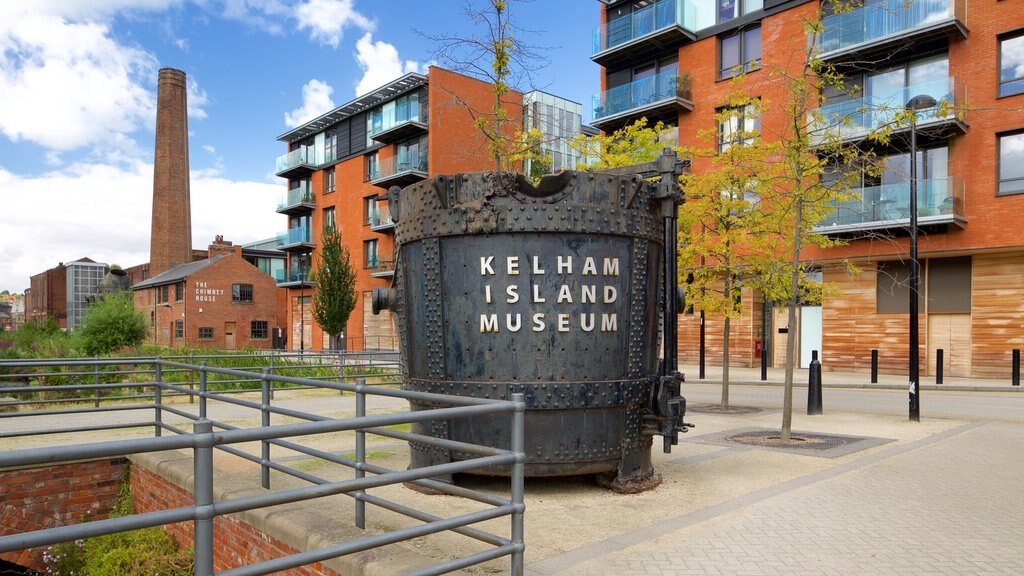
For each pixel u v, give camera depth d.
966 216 20.11
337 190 45.34
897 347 21.98
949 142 20.44
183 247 61.47
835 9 9.83
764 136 23.05
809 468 6.96
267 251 57.75
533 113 13.95
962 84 20.25
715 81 26.44
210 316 49.22
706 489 5.99
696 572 3.97
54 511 7.15
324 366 17.47
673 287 5.94
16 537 2.12
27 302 94.88
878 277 22.42
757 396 16.48
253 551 5.06
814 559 4.21
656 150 16.34
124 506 7.40
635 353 5.75
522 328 5.40
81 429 7.21
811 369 12.18
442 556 4.10
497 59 9.39
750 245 12.56
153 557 6.00
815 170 9.75
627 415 5.71
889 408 13.37
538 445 5.40
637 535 4.63
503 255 5.42
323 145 47.59
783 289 12.17
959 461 7.44
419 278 5.82
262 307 51.62
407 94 39.28
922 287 21.64
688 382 20.84
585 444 5.49
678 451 7.94
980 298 20.48
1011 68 19.62
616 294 5.61
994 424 10.65
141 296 58.56
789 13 23.86
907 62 21.67
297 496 2.85
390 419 3.12
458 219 5.51
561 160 19.91
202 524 2.58
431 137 33.78
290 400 14.19
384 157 40.97
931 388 17.67
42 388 7.84
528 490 5.82
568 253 5.42
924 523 5.01
